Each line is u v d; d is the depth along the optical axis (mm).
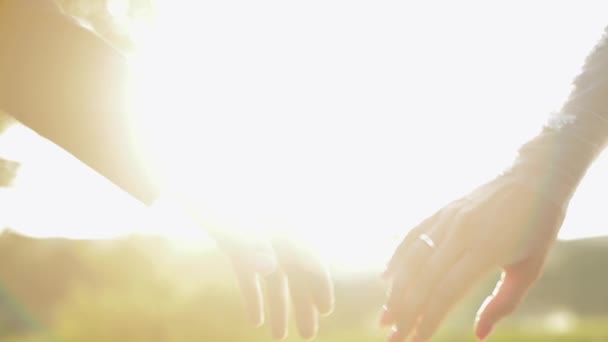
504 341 10758
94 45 1755
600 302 21906
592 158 1980
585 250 23828
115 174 1751
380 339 11617
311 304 1750
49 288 16625
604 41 2033
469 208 1920
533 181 1926
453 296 1865
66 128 1747
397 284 1884
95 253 14938
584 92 1993
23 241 18125
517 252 1907
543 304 21219
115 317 12711
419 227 1977
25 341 16078
